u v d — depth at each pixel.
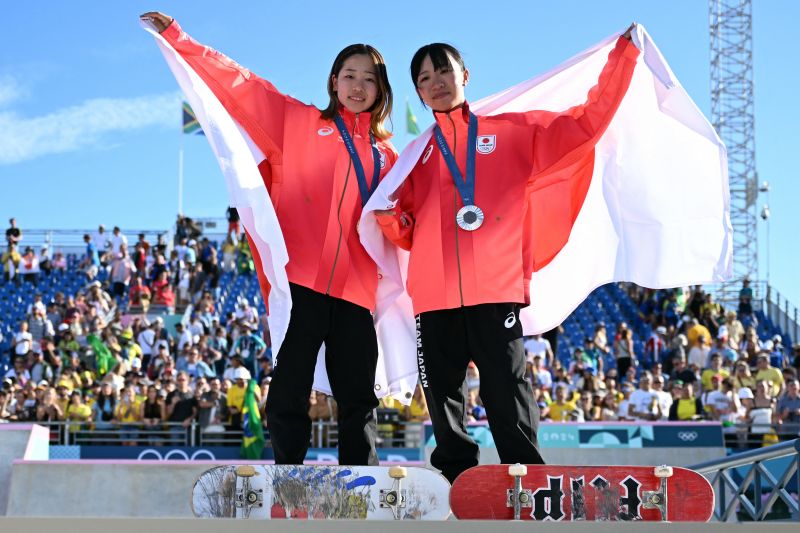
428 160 4.55
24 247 27.88
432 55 4.58
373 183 4.59
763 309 25.16
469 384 13.34
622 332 18.47
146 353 18.50
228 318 21.16
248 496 3.39
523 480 3.39
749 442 12.98
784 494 6.08
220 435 13.21
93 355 17.00
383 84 4.69
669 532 2.68
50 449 12.97
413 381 4.77
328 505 3.40
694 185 4.80
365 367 4.47
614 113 4.50
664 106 4.64
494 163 4.48
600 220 4.90
